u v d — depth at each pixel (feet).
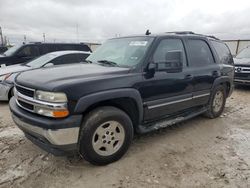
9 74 20.89
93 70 11.37
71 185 9.36
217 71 16.43
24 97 10.23
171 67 12.89
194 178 9.89
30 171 10.21
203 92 15.55
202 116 17.94
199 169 10.57
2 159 11.12
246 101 23.54
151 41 12.70
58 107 9.13
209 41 16.71
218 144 13.20
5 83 20.22
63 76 10.30
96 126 10.02
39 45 32.99
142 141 13.33
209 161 11.28
